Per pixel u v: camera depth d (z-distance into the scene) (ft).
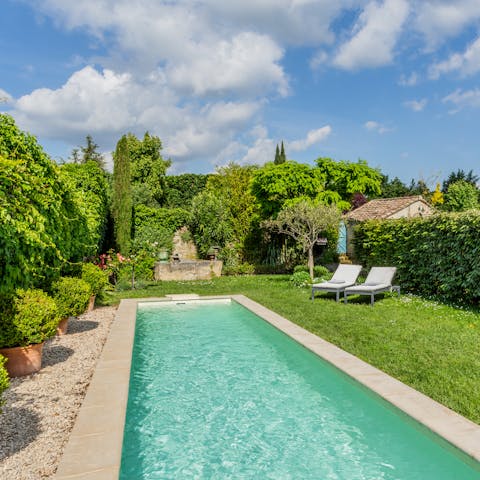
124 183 61.82
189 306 40.68
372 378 17.31
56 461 11.44
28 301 18.86
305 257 76.64
